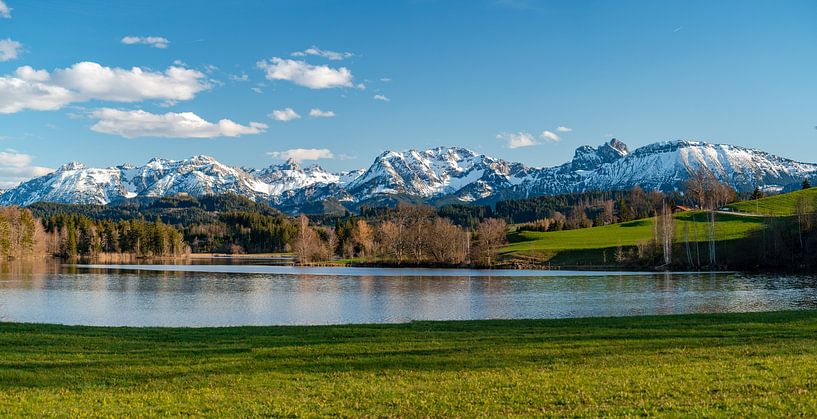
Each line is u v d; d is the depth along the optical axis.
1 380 24.59
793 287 85.19
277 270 144.00
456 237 163.50
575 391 21.77
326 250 193.62
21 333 35.28
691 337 33.41
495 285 94.19
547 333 35.62
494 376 24.50
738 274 113.50
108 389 23.33
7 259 183.75
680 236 158.75
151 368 26.75
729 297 71.81
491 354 29.28
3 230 179.25
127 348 31.30
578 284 95.19
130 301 69.06
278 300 70.94
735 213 191.50
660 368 25.14
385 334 35.88
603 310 59.56
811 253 121.88
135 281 102.25
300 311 59.94
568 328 37.41
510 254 163.12
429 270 143.12
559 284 95.56
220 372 26.09
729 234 154.88
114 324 50.69
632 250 152.38
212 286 92.56
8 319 53.19
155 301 69.31
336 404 20.89
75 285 92.19
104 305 64.81
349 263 171.00
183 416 19.72
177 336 35.16
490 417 18.95
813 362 25.23
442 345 31.84
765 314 43.19
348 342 33.06
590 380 23.30
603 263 145.38
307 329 38.25
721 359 26.80
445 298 73.06
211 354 29.80
